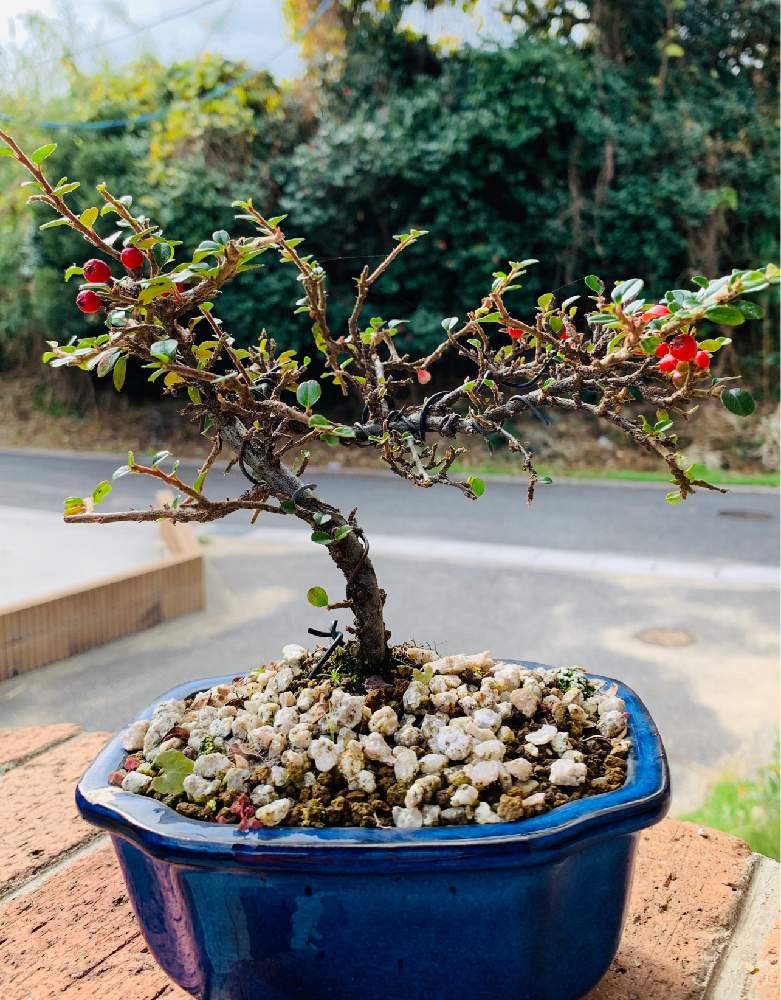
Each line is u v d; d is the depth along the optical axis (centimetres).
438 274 1044
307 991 104
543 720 121
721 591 540
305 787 107
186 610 487
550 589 544
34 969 131
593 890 106
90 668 408
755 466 980
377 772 108
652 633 466
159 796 108
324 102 1055
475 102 976
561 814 97
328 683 126
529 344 129
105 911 146
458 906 98
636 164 1016
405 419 119
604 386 110
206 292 103
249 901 100
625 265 1035
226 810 102
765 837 245
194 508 108
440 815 100
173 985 128
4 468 1027
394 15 1012
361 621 127
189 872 100
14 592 528
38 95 1120
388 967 101
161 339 108
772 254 1048
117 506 804
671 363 95
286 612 493
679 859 158
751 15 1022
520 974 102
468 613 497
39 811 179
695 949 133
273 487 114
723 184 1032
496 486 916
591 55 1034
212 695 133
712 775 315
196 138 1053
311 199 1012
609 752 115
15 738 217
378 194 1016
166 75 1088
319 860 93
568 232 1014
